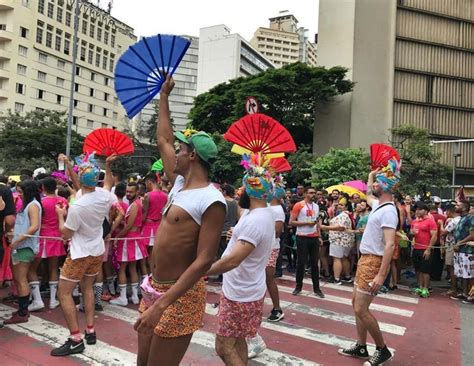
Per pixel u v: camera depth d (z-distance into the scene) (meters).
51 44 62.44
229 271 3.34
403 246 9.35
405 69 28.64
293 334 5.63
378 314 6.95
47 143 36.78
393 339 5.69
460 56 29.94
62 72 64.75
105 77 74.00
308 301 7.41
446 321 6.66
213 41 91.88
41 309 6.02
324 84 26.66
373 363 4.46
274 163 4.91
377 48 28.05
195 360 4.56
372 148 5.32
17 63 56.69
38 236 5.66
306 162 24.69
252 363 4.62
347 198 10.29
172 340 2.60
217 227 2.52
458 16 29.80
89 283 4.88
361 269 4.45
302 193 10.32
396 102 28.45
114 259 6.75
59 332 5.21
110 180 6.52
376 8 28.12
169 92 3.10
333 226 8.97
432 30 29.30
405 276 10.64
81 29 68.25
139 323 2.35
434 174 22.25
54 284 6.17
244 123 4.79
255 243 3.25
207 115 30.19
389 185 4.36
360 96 27.72
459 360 4.98
